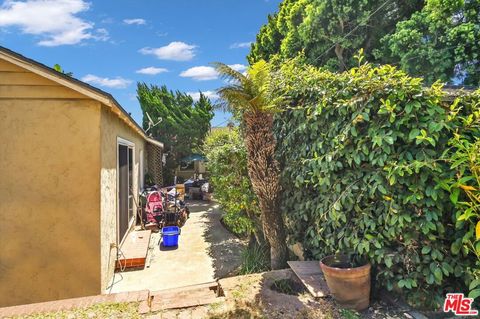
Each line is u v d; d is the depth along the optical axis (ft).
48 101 14.48
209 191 44.86
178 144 55.01
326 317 9.45
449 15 31.91
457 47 31.17
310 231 13.06
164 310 10.17
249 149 13.96
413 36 32.94
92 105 14.79
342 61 41.42
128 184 24.67
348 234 10.84
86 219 14.66
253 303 10.37
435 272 8.91
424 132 8.93
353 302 9.78
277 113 15.62
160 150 49.67
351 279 9.62
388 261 9.61
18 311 10.25
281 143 16.17
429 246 9.16
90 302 10.84
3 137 14.25
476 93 10.18
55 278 14.46
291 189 14.83
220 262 19.25
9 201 14.28
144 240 22.48
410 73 33.22
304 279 11.55
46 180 14.47
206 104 55.93
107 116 16.37
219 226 28.86
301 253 15.66
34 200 14.40
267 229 14.48
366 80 10.88
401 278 9.64
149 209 28.27
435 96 9.56
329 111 12.07
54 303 10.85
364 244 10.08
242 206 18.70
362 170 10.68
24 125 14.37
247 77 13.15
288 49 45.03
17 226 14.32
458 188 8.50
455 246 8.84
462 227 8.72
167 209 28.78
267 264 16.66
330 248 12.01
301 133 13.89
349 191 10.71
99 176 14.80
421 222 9.05
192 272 17.72
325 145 12.22
